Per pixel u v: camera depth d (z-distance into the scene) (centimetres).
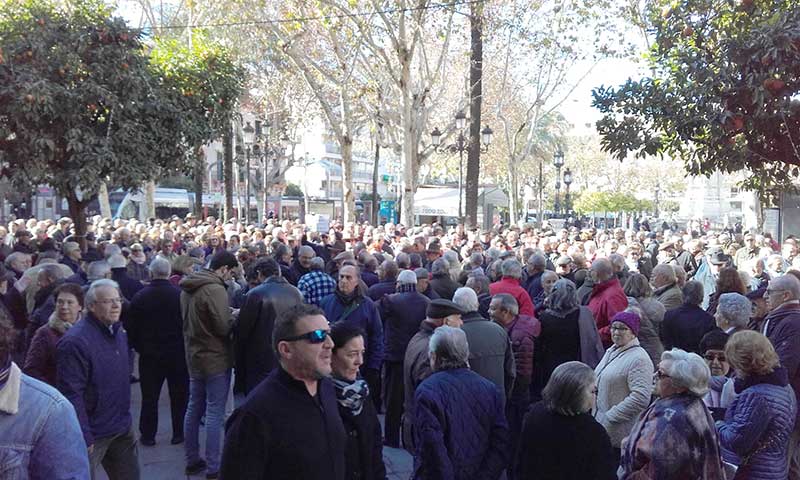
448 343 436
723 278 758
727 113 673
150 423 741
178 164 1262
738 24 720
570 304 637
